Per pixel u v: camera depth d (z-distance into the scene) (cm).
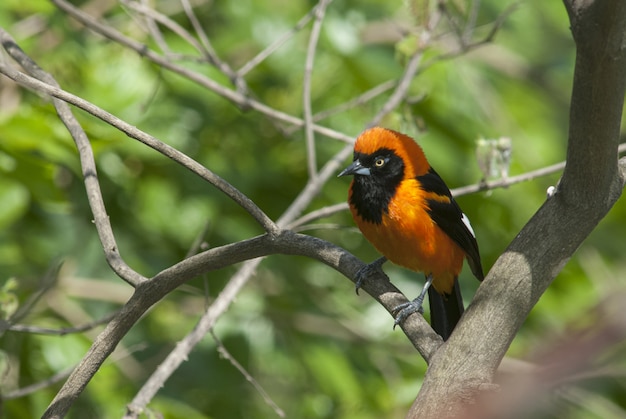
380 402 1302
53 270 899
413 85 1353
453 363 523
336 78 1375
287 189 1363
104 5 1312
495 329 527
